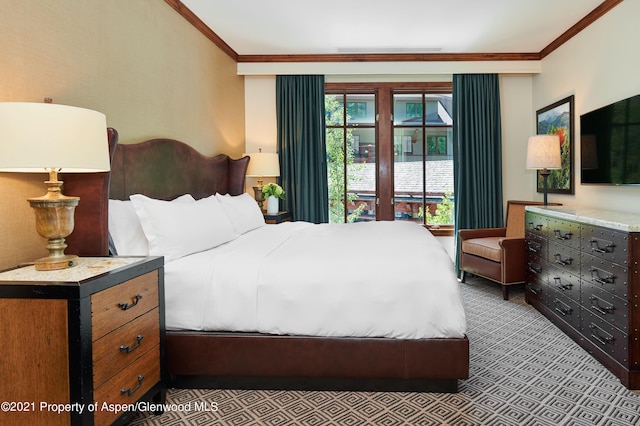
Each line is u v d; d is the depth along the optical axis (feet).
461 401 6.36
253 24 12.22
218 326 6.71
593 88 11.39
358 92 16.07
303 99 15.49
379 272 6.61
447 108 16.05
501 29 12.66
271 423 5.86
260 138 16.01
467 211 15.42
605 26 10.78
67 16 6.85
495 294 12.78
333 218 16.25
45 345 4.48
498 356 8.03
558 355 8.07
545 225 10.33
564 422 5.77
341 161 16.19
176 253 7.30
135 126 8.88
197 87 11.89
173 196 10.17
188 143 11.35
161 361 6.20
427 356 6.42
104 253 6.40
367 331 6.49
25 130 4.81
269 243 8.64
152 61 9.52
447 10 11.26
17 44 5.87
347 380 6.73
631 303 6.68
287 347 6.59
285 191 15.65
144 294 5.74
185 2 10.70
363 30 12.71
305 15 11.56
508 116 15.66
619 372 6.98
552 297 9.93
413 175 16.19
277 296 6.61
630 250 6.68
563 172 13.10
